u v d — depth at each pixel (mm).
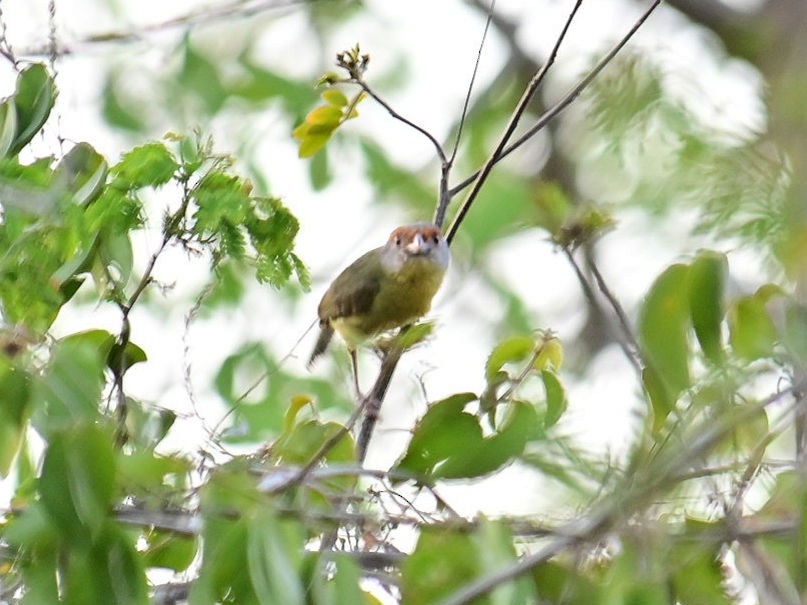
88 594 7113
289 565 6812
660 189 8047
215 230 8297
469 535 7500
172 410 8461
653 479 6988
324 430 8445
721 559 7570
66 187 8250
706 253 7312
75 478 6930
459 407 8023
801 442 7289
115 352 8523
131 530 7422
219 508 7074
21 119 8586
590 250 9188
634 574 7082
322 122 9484
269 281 8383
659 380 7285
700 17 14523
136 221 8258
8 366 7520
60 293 8273
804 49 7719
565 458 7398
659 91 8289
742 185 7312
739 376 7242
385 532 7863
